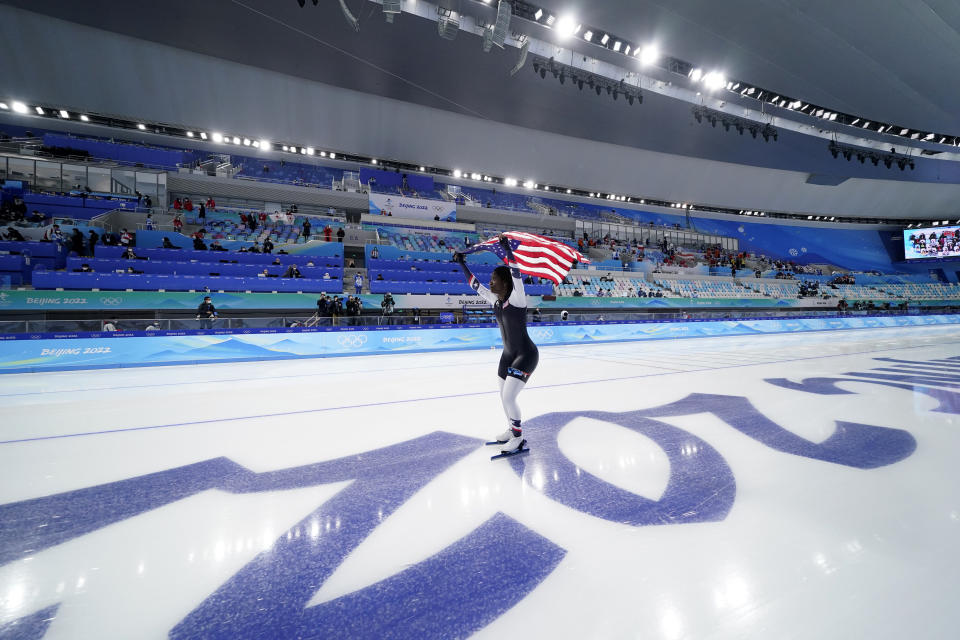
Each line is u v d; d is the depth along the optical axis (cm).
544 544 160
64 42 1758
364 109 2319
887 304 2875
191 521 183
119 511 192
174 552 157
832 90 1811
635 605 122
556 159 2812
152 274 1184
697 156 2722
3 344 647
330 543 163
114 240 1341
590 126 2353
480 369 707
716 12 1361
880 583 131
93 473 243
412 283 1559
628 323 1318
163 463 259
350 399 459
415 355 938
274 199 2278
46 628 116
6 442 304
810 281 2917
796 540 160
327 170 2550
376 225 2194
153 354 747
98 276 1095
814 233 3619
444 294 1577
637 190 3120
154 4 1563
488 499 203
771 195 3341
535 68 1728
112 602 128
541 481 225
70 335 690
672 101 2039
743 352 948
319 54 1805
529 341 277
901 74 1678
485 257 2048
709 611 119
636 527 172
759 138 2444
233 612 123
